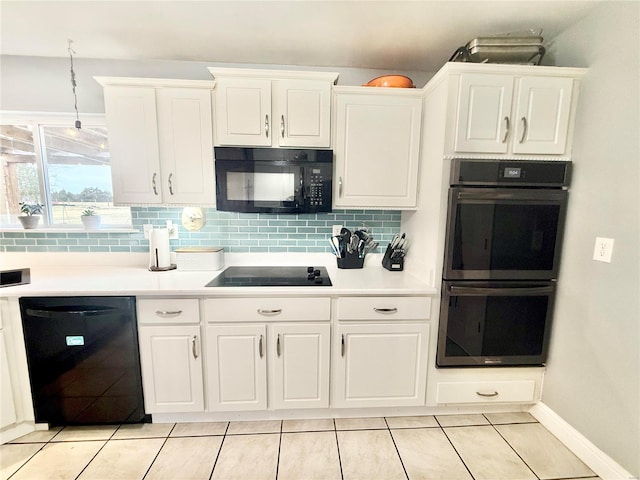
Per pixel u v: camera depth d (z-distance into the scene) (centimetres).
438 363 175
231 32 171
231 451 157
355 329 171
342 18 158
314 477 144
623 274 138
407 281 183
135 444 161
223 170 179
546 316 173
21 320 159
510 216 163
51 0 143
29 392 165
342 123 183
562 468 150
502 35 170
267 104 178
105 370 166
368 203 191
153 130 180
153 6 148
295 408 176
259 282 178
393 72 216
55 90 201
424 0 144
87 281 176
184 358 167
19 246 209
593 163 150
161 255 204
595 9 149
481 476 145
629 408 136
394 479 143
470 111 157
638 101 131
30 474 144
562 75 157
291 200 184
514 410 189
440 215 164
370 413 184
